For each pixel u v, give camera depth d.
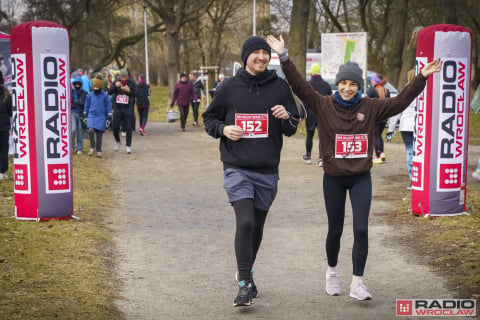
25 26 8.09
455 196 8.51
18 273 6.02
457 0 39.88
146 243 7.56
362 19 41.31
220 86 5.41
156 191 11.22
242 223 5.21
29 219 8.35
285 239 7.78
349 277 6.24
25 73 8.15
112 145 18.94
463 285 5.77
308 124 14.44
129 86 16.73
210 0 42.69
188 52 56.88
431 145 8.46
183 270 6.48
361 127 5.36
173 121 27.75
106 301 5.36
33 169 8.27
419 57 8.42
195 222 8.76
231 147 5.35
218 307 5.38
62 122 8.33
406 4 32.25
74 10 41.47
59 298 5.34
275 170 5.48
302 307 5.37
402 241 7.50
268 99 5.33
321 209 9.62
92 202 9.90
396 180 12.11
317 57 30.11
